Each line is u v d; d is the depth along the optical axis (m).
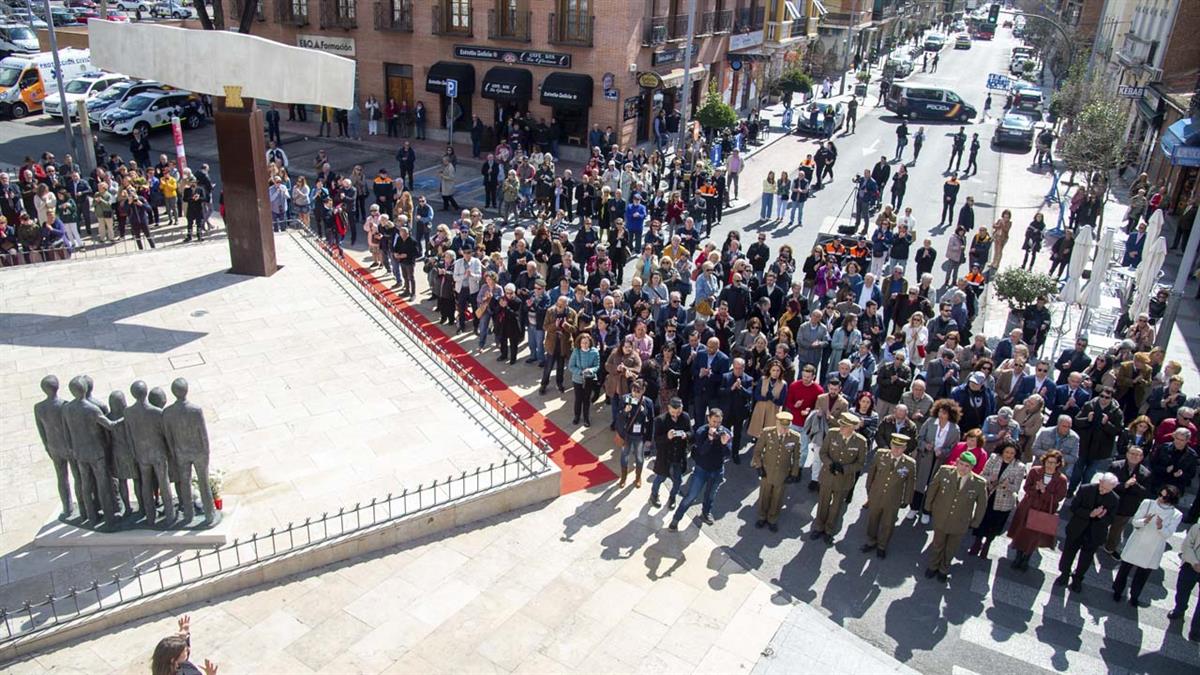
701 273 15.74
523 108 30.58
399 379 12.73
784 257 15.57
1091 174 25.09
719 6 37.09
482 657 7.93
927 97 41.41
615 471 11.54
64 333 13.62
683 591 9.17
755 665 8.16
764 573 9.65
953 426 10.47
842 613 9.06
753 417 11.81
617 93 28.86
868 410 10.93
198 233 19.94
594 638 8.33
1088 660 8.56
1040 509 9.66
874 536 10.17
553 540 9.87
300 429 11.08
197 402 11.58
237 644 7.77
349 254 19.98
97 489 8.62
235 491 9.66
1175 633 9.04
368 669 7.64
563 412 13.08
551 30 29.28
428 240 18.31
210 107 33.56
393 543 9.41
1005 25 110.25
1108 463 11.12
